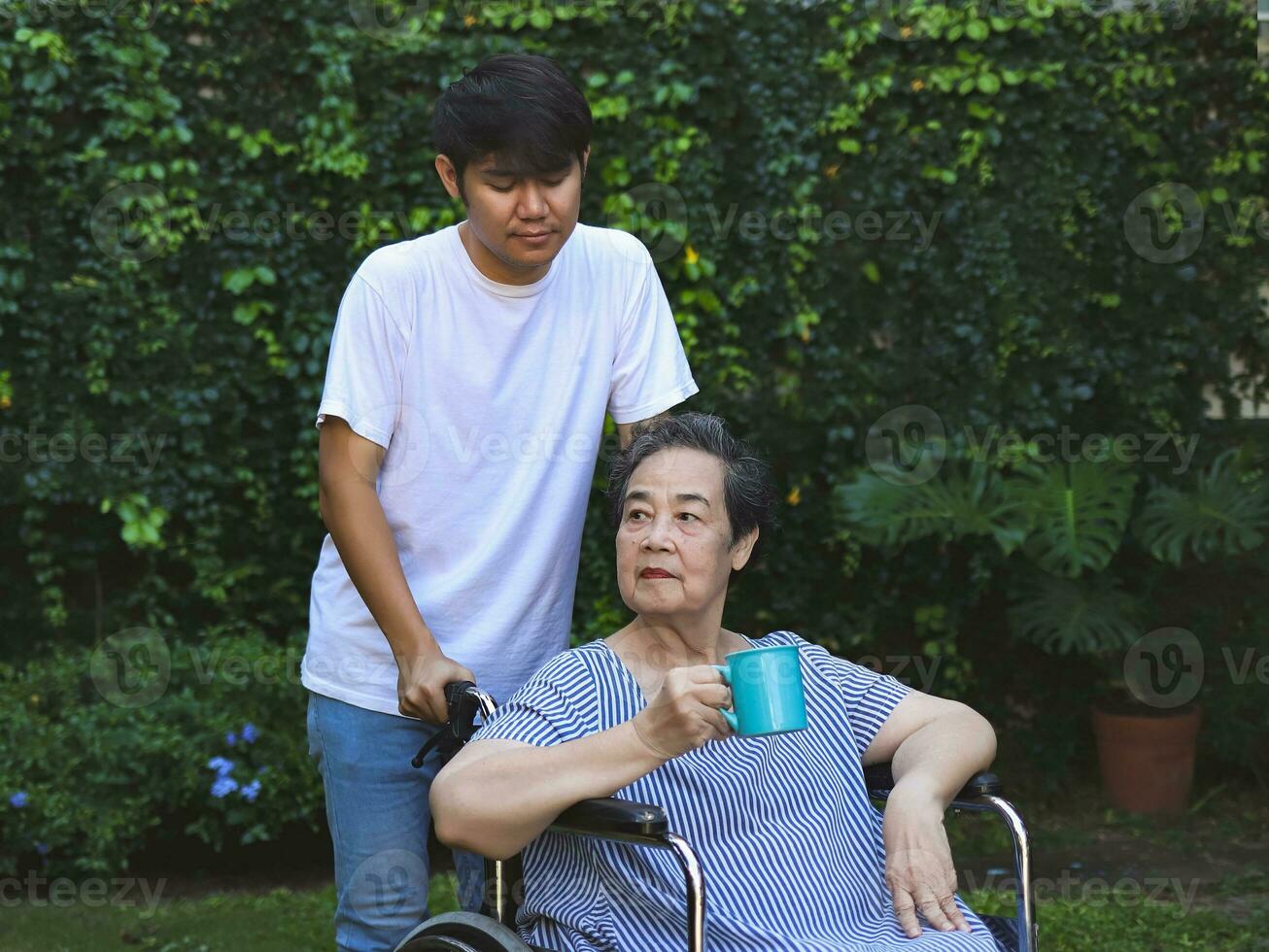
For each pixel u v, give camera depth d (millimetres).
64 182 4664
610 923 1885
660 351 2396
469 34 4812
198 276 4770
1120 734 4844
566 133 2012
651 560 2006
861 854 2080
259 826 4223
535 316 2236
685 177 4852
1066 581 4789
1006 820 2012
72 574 4891
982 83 4875
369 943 2248
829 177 4953
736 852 1950
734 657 1749
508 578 2248
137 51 4641
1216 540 4664
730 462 2066
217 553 4879
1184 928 3754
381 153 4773
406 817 2264
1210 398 5164
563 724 1935
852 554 5020
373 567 2129
